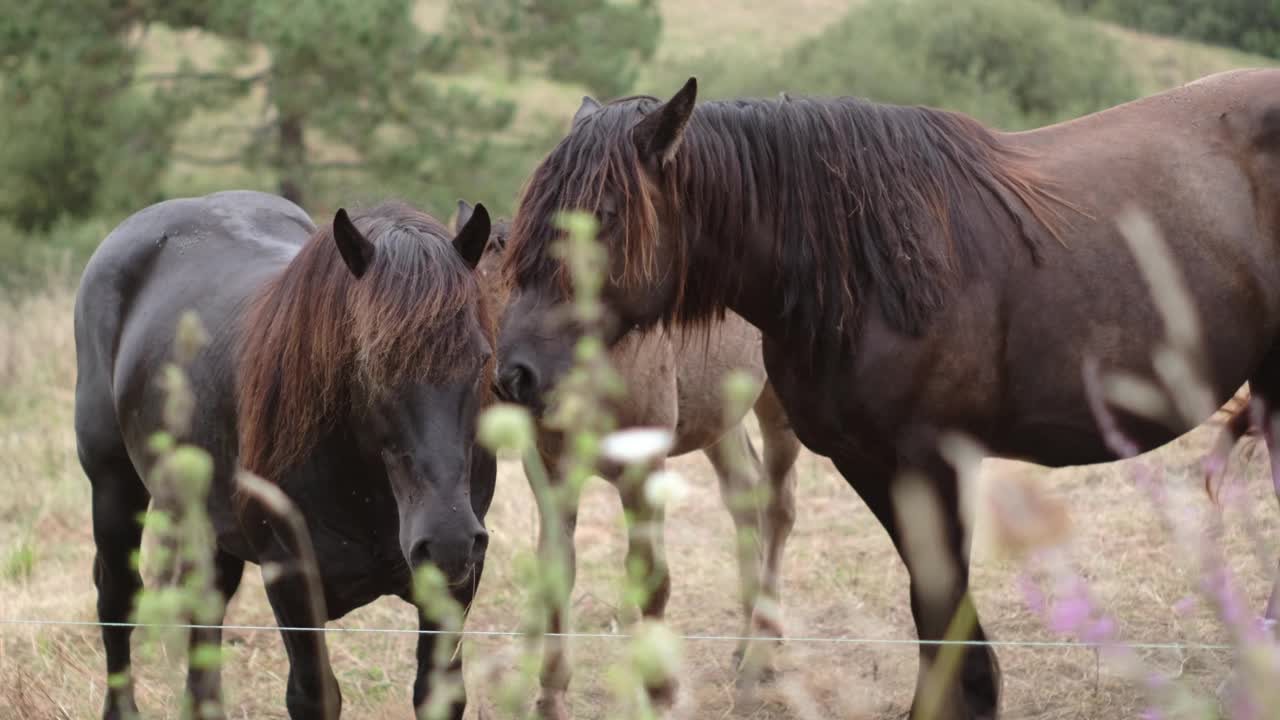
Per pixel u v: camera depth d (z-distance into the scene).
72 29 27.59
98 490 7.73
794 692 4.05
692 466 13.54
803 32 63.78
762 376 8.93
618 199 5.80
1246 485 7.53
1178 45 46.19
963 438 6.26
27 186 27.78
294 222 8.27
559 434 7.21
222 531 6.68
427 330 5.31
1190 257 6.42
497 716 6.18
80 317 7.94
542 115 35.19
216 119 35.38
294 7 27.84
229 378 6.43
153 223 8.00
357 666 8.54
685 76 45.38
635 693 2.89
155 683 8.20
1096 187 6.44
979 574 9.68
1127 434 6.50
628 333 6.26
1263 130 6.63
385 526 6.00
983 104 39.28
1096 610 3.25
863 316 6.09
